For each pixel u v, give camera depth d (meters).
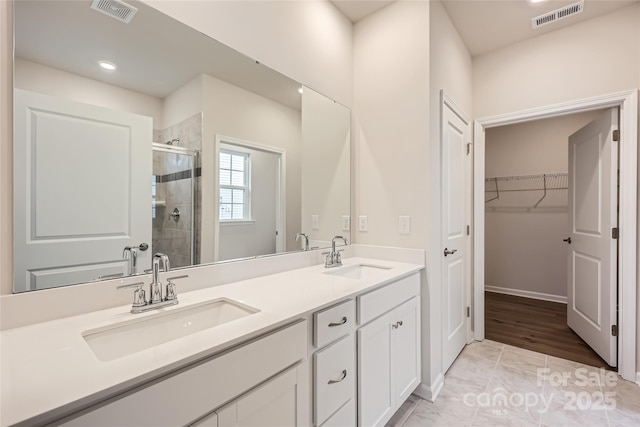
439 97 2.06
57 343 0.79
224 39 1.46
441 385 1.99
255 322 0.93
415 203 1.95
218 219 1.47
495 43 2.57
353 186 2.25
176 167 1.32
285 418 0.98
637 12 2.06
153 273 1.08
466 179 2.64
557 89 2.37
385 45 2.11
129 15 1.17
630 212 2.07
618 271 2.16
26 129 0.94
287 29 1.78
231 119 1.52
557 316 3.30
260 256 1.65
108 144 1.12
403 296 1.68
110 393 0.59
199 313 1.15
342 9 2.14
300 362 1.04
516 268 4.12
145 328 1.00
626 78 2.09
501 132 4.22
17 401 0.54
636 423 1.63
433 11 1.95
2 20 0.91
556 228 3.83
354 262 2.02
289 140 1.81
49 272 0.97
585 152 2.60
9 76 0.91
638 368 2.03
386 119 2.09
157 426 0.67
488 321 3.19
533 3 2.09
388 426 1.61
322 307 1.12
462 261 2.54
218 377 0.78
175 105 1.31
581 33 2.26
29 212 0.94
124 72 1.16
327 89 2.06
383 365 1.50
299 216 1.88
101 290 1.06
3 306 0.87
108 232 1.11
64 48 1.02
